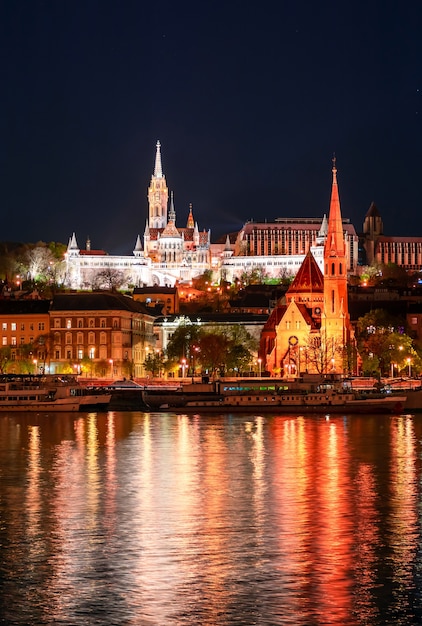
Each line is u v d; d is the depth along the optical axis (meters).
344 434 198.62
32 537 107.94
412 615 84.75
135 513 118.94
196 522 114.25
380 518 115.88
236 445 179.62
